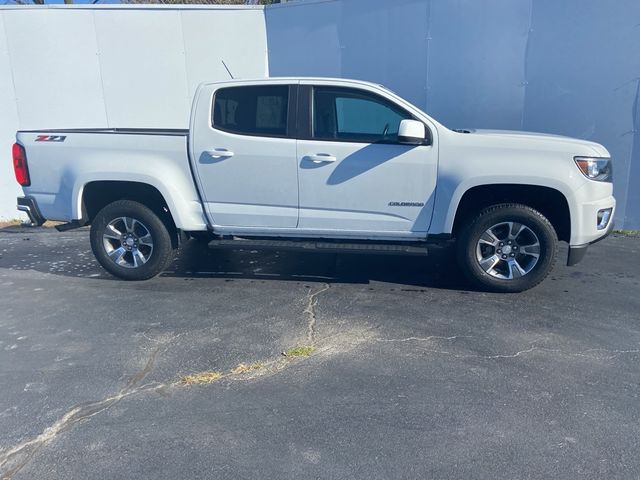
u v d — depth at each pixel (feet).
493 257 16.39
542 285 17.49
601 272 18.79
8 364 12.74
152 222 17.69
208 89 16.84
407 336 13.83
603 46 22.77
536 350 13.01
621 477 8.73
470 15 24.21
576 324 14.48
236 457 9.30
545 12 23.22
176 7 27.35
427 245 16.88
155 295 17.13
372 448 9.48
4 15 27.32
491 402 10.84
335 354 12.91
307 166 16.40
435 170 15.90
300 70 27.37
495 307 15.69
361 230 16.83
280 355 12.91
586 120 23.68
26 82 28.04
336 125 16.51
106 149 17.30
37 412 10.72
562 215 16.11
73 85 28.22
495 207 16.02
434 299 16.37
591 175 15.47
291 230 17.21
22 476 8.89
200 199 17.39
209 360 12.73
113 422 10.35
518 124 24.70
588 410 10.53
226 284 18.07
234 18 27.35
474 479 8.70
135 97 28.48
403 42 25.44
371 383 11.59
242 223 17.33
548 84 23.85
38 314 15.81
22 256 22.47
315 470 8.95
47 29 27.55
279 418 10.38
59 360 12.90
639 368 12.14
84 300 16.88
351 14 25.94
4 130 28.55
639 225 23.94
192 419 10.40
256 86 16.66
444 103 25.46
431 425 10.11
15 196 29.32
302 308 15.81
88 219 18.37
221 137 16.70
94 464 9.17
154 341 13.80
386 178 16.17
